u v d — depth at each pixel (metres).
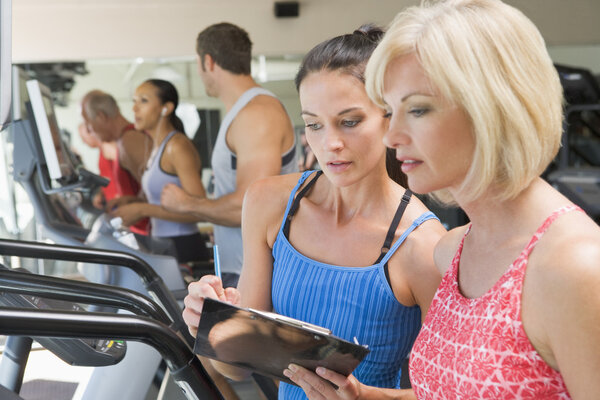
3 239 1.43
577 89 5.62
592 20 5.40
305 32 5.20
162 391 2.19
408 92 0.91
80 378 2.25
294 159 3.32
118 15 5.02
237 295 1.34
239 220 3.22
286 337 1.07
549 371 0.88
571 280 0.82
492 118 0.85
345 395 1.17
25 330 0.88
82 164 4.97
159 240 3.80
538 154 0.87
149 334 1.01
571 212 0.89
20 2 4.94
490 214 0.96
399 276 1.34
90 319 0.94
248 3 5.12
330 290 1.37
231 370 1.52
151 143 4.96
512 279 0.90
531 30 0.88
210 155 4.99
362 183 1.38
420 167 0.94
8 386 1.61
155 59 5.02
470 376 0.94
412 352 1.08
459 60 0.85
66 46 5.00
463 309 0.98
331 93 1.23
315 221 1.43
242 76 3.25
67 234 2.99
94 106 4.94
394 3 5.21
